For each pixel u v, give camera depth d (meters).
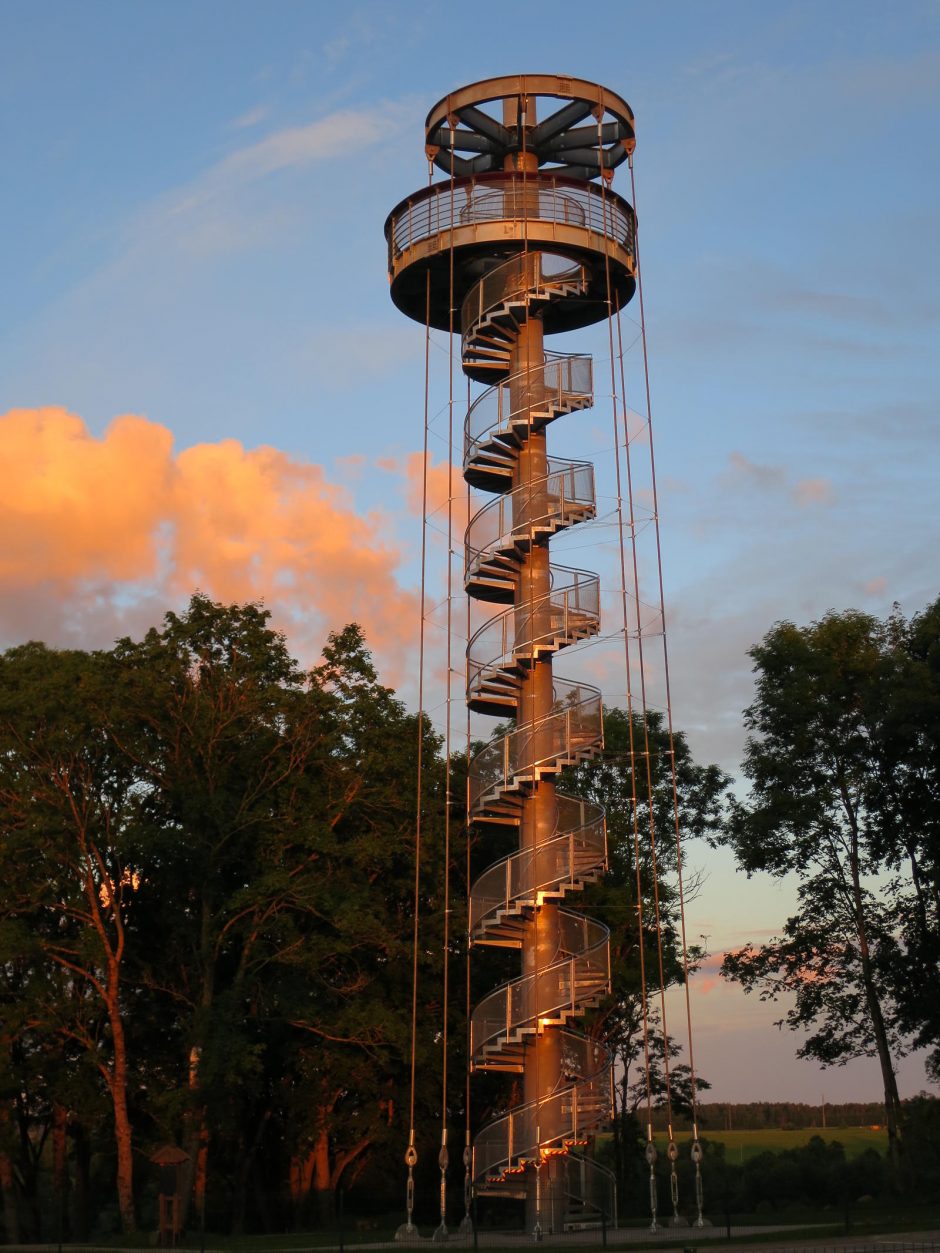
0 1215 53.22
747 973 53.50
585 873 35.50
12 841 44.03
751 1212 49.16
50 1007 44.59
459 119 39.53
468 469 38.53
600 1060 34.78
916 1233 30.62
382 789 48.47
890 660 50.31
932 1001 49.62
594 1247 29.27
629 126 39.84
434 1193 52.41
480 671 36.94
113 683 44.66
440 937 49.69
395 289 40.97
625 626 37.25
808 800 51.69
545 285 38.22
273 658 48.16
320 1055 46.62
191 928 46.75
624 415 38.03
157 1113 45.56
